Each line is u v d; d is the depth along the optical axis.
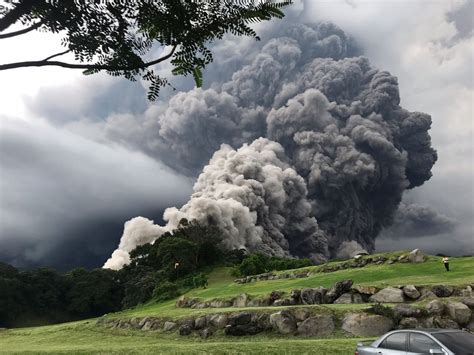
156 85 5.18
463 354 8.57
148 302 82.25
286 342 21.03
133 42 5.05
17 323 103.25
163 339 28.89
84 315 113.44
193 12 4.92
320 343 19.80
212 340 26.56
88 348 24.30
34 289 109.81
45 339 38.03
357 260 52.66
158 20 4.91
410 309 24.06
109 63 5.03
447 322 22.97
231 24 5.02
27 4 4.43
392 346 9.90
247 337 25.88
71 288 115.31
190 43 5.11
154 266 116.00
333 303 31.16
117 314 46.81
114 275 117.88
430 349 8.86
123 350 21.28
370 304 27.61
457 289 28.23
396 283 34.00
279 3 4.95
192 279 85.31
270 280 59.25
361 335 23.25
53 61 4.78
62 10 4.68
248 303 36.34
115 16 4.90
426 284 30.02
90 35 4.84
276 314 25.92
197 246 105.50
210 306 40.25
